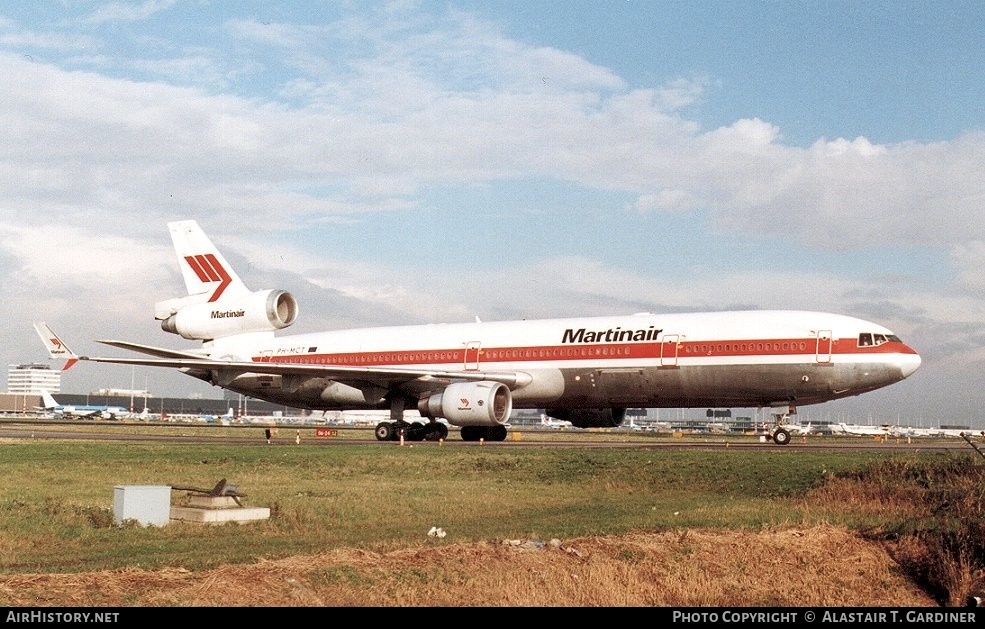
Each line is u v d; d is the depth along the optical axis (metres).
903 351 41.72
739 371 43.44
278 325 56.69
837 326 42.41
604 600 16.05
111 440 48.44
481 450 38.69
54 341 50.94
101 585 12.84
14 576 13.09
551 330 48.47
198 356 56.12
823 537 19.95
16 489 26.25
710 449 41.59
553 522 22.03
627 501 26.97
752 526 21.39
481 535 19.23
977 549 18.97
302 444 45.50
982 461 26.69
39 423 95.94
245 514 21.62
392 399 51.16
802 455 34.22
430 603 14.44
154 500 20.95
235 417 182.25
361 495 25.47
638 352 45.53
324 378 50.88
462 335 50.91
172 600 12.50
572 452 37.03
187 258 58.97
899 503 25.77
